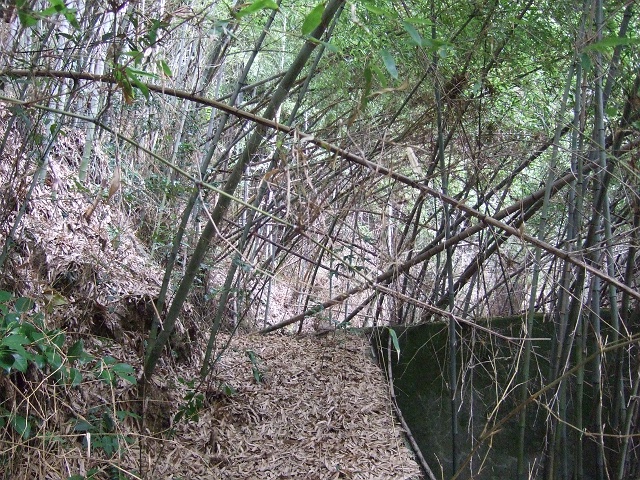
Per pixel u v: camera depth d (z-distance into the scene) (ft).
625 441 8.71
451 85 11.82
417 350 13.48
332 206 11.27
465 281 13.43
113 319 10.87
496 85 11.92
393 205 11.40
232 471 9.95
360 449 11.10
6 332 7.16
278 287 20.35
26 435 7.35
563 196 11.68
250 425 11.34
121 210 14.01
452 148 12.14
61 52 9.89
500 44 11.71
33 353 7.59
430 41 6.22
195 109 16.21
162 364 11.39
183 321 12.26
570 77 9.32
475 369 12.83
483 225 10.63
